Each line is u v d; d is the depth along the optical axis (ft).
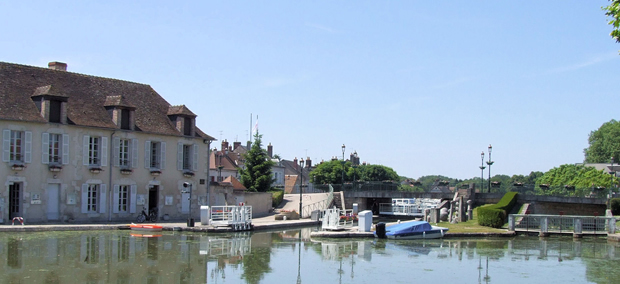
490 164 172.14
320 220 155.43
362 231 119.14
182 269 75.31
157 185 144.66
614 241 117.50
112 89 145.48
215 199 160.45
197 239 107.24
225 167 258.57
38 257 79.87
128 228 123.65
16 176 118.93
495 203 166.61
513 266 83.82
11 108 119.65
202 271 74.59
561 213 149.28
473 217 154.20
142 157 141.28
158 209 144.25
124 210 138.10
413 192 184.65
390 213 198.18
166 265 77.56
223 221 125.80
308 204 183.62
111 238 104.12
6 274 68.03
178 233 117.39
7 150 117.80
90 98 137.69
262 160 202.18
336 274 75.05
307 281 70.38
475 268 81.61
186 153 153.89
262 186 199.82
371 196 193.16
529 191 167.53
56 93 125.59
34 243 93.71
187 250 91.56
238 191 168.14
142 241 101.35
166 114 152.46
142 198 140.77
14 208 121.08
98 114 135.44
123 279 67.87
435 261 86.94
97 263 76.95
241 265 79.82
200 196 155.02
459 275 76.28
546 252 98.99
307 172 362.33
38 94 124.67
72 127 128.16
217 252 90.74
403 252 95.61
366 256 90.53
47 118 124.06
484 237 122.72
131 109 139.44
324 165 325.21
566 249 103.60
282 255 89.76
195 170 153.89
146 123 144.15
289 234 123.54
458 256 92.43
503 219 135.85
